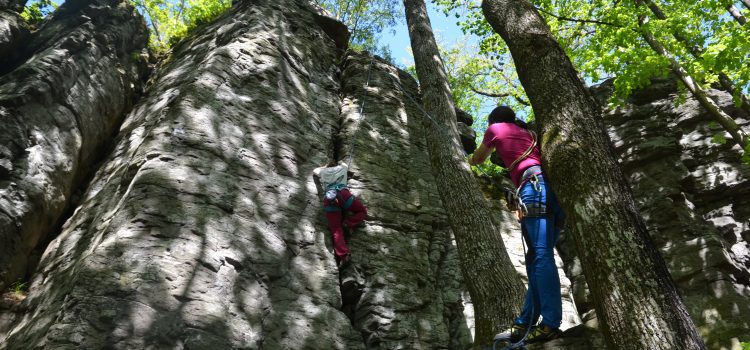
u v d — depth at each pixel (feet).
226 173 19.69
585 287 24.77
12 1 29.68
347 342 17.76
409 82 34.86
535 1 32.48
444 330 20.04
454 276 22.40
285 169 22.00
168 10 45.06
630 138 29.07
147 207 16.81
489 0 14.74
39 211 20.22
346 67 33.47
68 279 16.14
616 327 8.60
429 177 26.94
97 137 25.80
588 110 11.12
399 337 18.78
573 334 10.42
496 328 14.65
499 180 31.14
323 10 40.06
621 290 8.74
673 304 8.55
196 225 17.15
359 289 19.54
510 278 16.19
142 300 14.61
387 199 23.79
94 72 26.91
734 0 24.62
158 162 18.45
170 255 15.92
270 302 17.28
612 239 9.21
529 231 11.01
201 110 21.29
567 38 32.32
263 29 29.14
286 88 26.25
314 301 18.19
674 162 27.61
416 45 28.68
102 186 22.18
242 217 18.65
